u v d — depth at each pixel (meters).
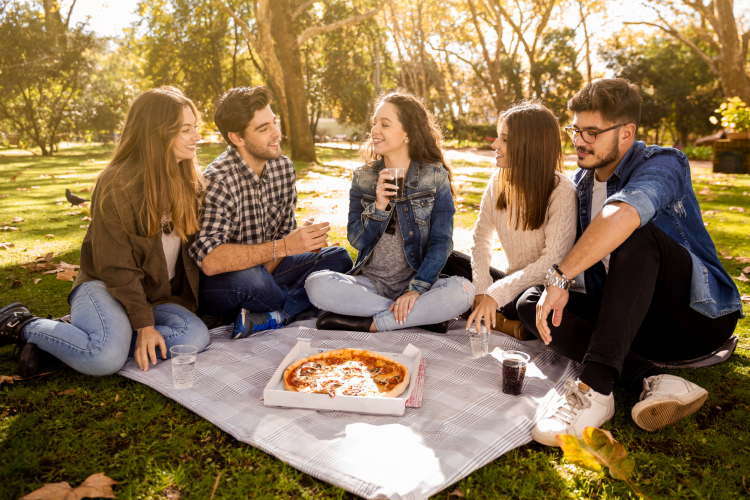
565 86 29.80
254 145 2.73
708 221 5.98
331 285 2.80
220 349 2.54
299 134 15.09
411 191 2.85
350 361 2.29
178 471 1.64
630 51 31.30
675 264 2.04
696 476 1.69
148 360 2.32
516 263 2.71
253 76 29.34
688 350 2.29
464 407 2.04
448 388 2.20
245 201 2.83
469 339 2.78
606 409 1.88
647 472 1.71
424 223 2.86
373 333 2.78
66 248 4.62
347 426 1.87
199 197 2.66
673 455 1.80
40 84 19.83
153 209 2.36
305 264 3.18
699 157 19.55
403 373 2.17
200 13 23.97
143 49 24.78
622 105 2.19
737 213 6.52
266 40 16.66
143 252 2.43
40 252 4.46
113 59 28.11
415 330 2.85
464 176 11.12
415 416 1.97
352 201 3.03
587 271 2.39
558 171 2.50
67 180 10.18
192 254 2.65
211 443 1.84
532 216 2.47
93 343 2.18
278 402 2.02
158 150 2.35
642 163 2.21
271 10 14.69
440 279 2.88
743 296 3.30
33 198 7.61
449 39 26.78
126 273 2.32
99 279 2.41
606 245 1.93
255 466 1.71
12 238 4.98
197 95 25.27
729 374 2.39
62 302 3.25
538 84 29.38
